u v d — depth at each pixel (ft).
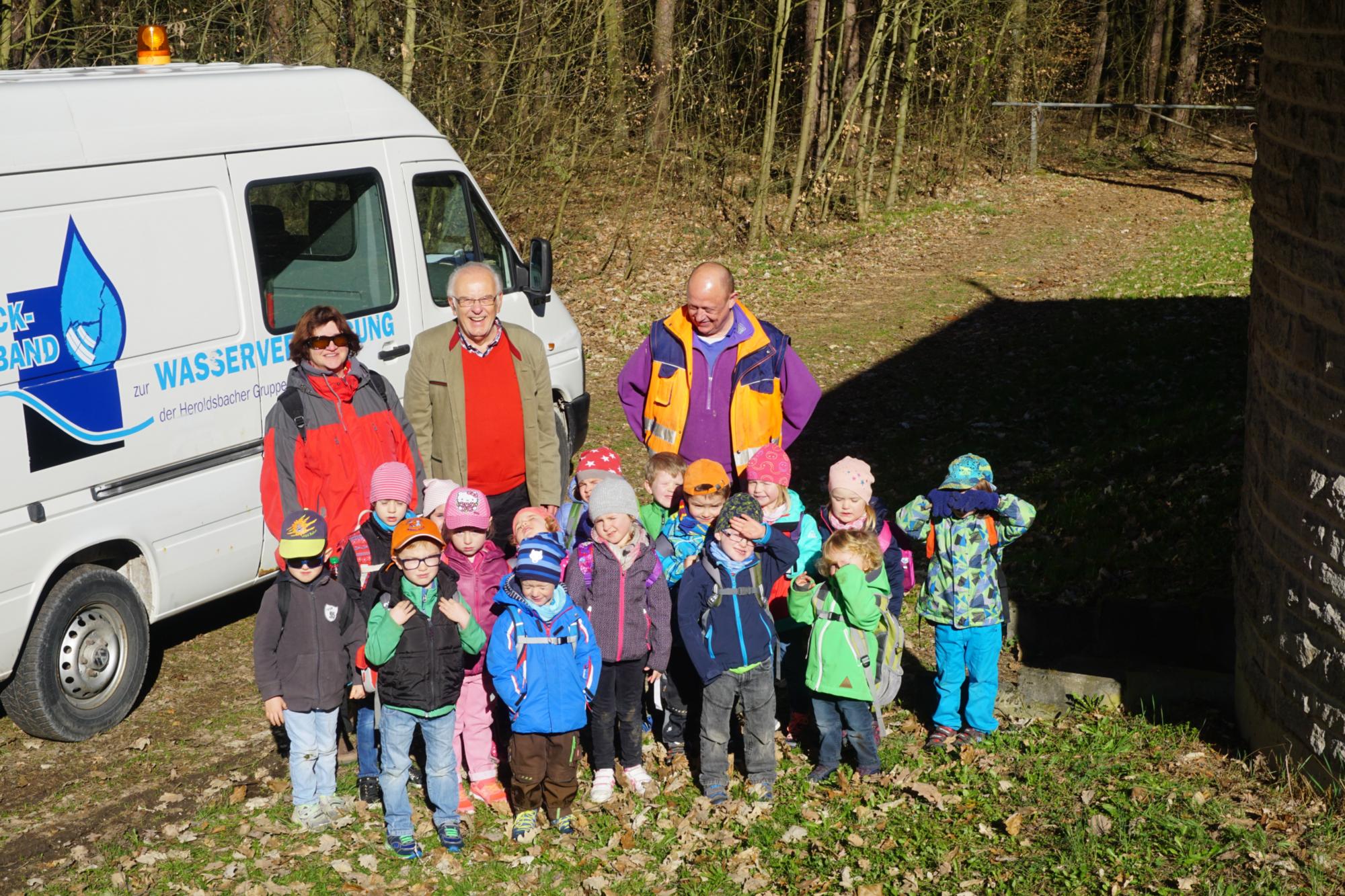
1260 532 17.74
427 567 15.12
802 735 19.49
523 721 16.15
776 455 18.01
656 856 16.33
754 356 19.43
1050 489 30.83
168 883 15.74
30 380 17.94
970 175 96.73
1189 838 15.61
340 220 23.26
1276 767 16.93
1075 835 15.75
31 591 18.17
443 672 15.79
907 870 15.58
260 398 21.62
